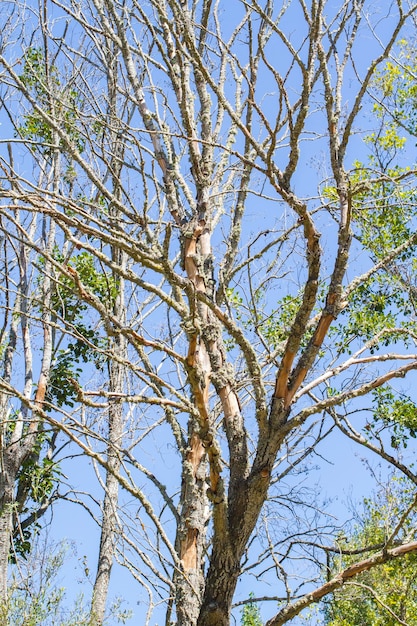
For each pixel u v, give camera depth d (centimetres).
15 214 992
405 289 1124
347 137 689
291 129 626
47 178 1140
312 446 964
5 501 1191
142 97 929
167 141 892
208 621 627
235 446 670
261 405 645
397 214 1089
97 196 1091
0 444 1045
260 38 611
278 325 1000
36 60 1156
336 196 775
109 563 1180
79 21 919
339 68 739
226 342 976
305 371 650
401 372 629
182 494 818
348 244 667
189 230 818
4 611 880
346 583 641
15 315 1255
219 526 627
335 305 658
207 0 921
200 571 765
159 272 597
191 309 550
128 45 928
